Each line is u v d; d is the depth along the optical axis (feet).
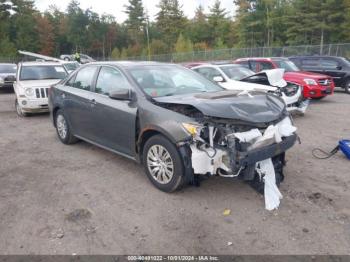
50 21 252.01
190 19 238.89
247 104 13.79
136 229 11.71
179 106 14.16
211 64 35.60
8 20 213.66
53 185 15.65
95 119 18.12
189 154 13.30
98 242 11.00
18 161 19.31
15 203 13.85
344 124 27.86
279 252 10.28
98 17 258.16
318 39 148.66
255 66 42.09
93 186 15.42
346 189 14.53
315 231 11.34
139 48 226.38
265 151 13.19
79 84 20.12
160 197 14.07
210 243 10.82
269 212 12.64
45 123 30.40
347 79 48.55
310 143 21.91
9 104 43.88
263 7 170.40
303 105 29.96
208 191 14.49
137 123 15.40
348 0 131.64
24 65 36.86
